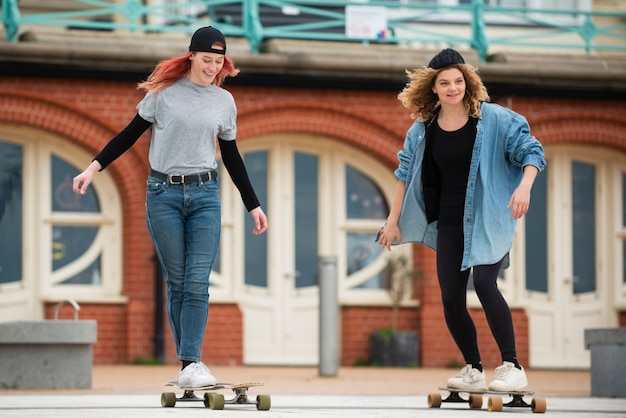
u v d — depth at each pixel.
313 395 21.20
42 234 38.09
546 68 40.12
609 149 42.38
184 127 15.01
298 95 39.31
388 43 41.47
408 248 40.59
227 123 15.29
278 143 39.91
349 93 39.66
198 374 14.59
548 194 42.28
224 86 38.72
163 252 15.12
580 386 30.52
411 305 40.00
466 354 16.02
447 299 15.84
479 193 15.69
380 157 40.09
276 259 39.88
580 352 42.09
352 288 40.38
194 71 15.11
